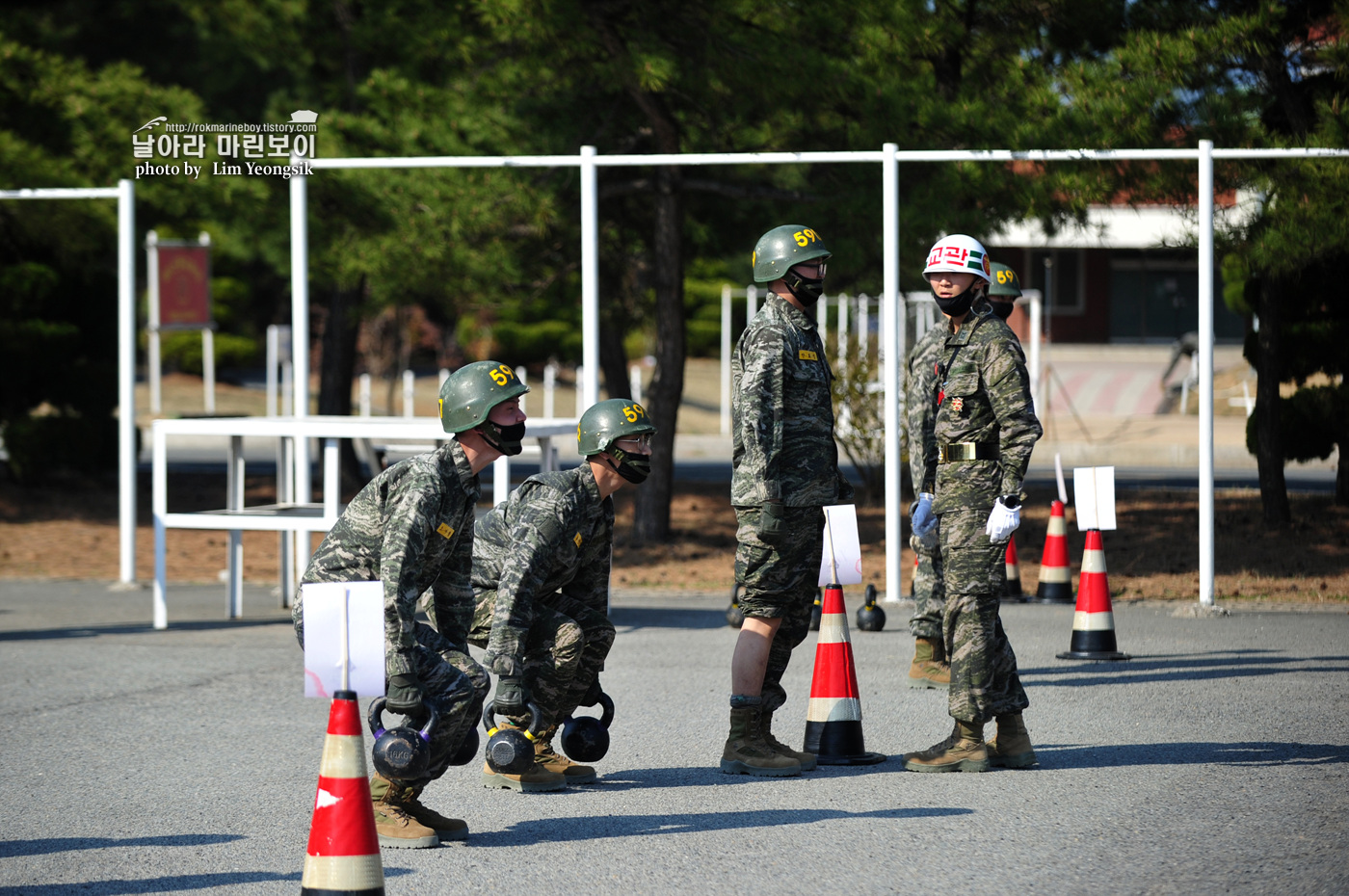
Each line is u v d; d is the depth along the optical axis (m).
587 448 19.70
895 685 27.89
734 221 59.53
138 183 47.09
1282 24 45.50
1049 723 24.34
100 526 56.28
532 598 19.14
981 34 48.94
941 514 21.45
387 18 56.25
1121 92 39.44
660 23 46.44
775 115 47.75
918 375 27.08
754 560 21.00
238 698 27.16
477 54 51.16
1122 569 42.69
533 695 20.19
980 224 43.47
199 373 139.62
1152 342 157.38
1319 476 68.75
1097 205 43.00
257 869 16.73
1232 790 19.78
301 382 40.41
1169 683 27.42
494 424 17.03
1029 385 21.20
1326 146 38.12
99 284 66.00
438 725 17.02
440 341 144.88
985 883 15.92
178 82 103.06
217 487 67.75
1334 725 23.77
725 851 17.23
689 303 158.75
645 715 25.33
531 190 46.78
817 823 18.44
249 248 69.50
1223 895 15.36
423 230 46.97
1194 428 90.75
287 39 63.00
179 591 43.50
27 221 55.78
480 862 16.83
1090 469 30.23
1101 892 15.55
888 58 44.53
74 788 20.58
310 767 21.84
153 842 17.84
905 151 38.25
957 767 21.14
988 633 21.14
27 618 37.78
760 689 21.36
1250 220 42.66
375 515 16.92
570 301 59.06
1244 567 42.44
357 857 14.41
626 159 37.38
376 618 14.59
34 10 70.75
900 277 50.47
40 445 62.59
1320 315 50.03
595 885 15.94
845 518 22.06
